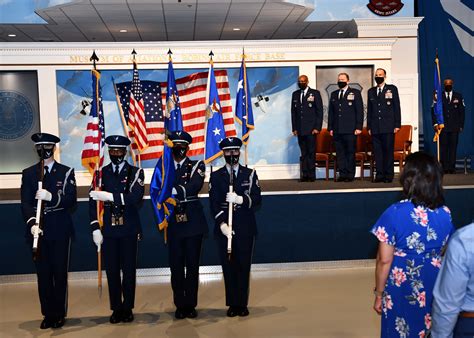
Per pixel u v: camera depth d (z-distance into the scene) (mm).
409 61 13188
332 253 8094
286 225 8031
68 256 5781
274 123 11711
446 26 13133
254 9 13422
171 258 5871
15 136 11281
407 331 3250
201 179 5863
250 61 11531
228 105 11516
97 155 6242
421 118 13547
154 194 5945
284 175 11742
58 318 5734
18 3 13609
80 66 11211
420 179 3273
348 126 9867
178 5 12914
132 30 15586
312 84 11766
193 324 5695
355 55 11852
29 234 5625
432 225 3242
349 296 6578
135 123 8664
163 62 11336
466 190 8359
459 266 2537
